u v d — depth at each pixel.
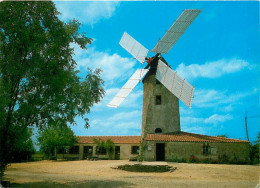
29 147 29.94
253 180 11.98
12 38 9.70
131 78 24.19
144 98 25.50
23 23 9.81
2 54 9.50
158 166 15.92
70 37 11.17
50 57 10.45
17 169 18.19
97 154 32.19
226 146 20.27
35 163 25.66
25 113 9.93
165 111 23.69
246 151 20.00
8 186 9.49
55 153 32.41
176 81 21.67
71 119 11.27
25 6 9.88
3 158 9.85
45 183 10.44
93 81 12.56
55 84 10.32
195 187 9.56
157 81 24.86
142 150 21.28
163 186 9.77
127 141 32.03
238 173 14.31
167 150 20.45
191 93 19.84
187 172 14.67
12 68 9.36
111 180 11.58
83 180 11.59
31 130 11.17
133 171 16.03
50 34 10.31
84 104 11.74
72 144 32.78
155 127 23.44
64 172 15.98
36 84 10.49
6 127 9.77
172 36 22.59
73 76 11.81
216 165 17.94
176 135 22.22
